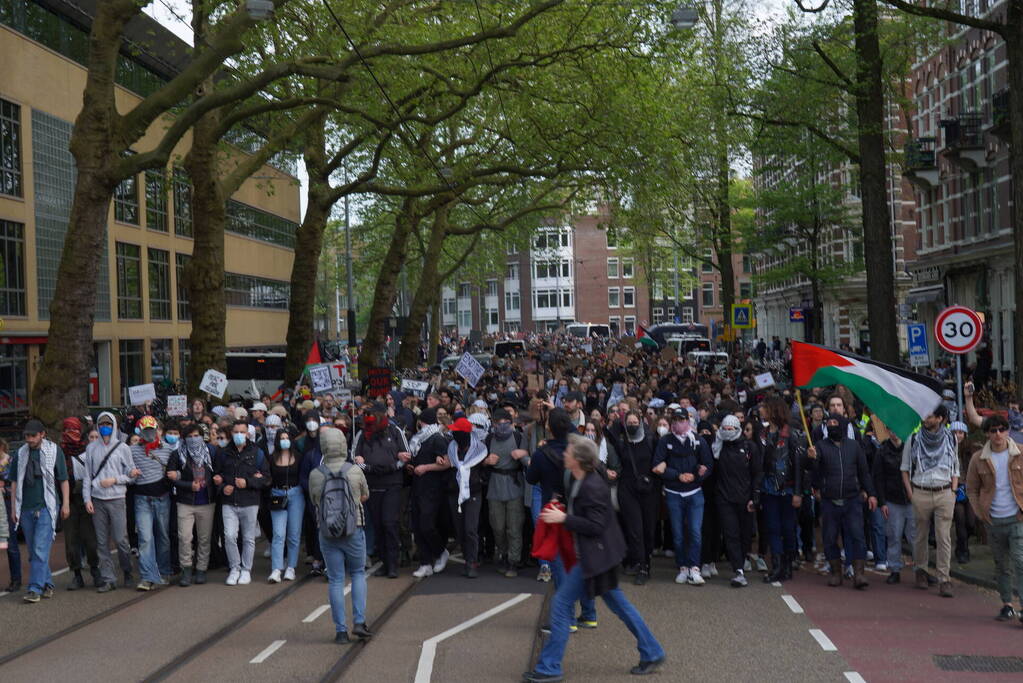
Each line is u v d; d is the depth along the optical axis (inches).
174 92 675.4
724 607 428.1
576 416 491.5
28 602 452.1
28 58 1227.9
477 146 1252.5
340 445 373.7
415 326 1492.4
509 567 497.0
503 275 2306.8
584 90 991.6
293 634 383.2
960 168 1446.9
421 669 327.9
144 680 322.0
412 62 863.1
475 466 493.0
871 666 331.6
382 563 531.2
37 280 1243.2
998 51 1295.5
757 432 482.9
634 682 314.5
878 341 826.2
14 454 469.1
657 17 840.9
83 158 677.3
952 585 476.7
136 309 1568.7
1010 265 1294.3
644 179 1035.3
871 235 828.0
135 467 483.2
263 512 544.1
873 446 532.1
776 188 1628.9
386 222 1824.6
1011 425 531.2
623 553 320.2
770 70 925.2
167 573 503.8
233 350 1996.8
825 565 514.9
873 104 829.8
